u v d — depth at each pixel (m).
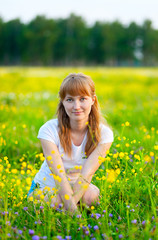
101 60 85.25
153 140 4.05
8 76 21.97
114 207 2.50
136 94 12.60
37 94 11.55
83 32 82.81
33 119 5.93
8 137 4.28
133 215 2.23
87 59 84.69
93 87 2.64
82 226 2.08
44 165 2.78
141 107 7.95
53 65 82.19
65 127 2.67
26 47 79.88
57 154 2.62
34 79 20.59
